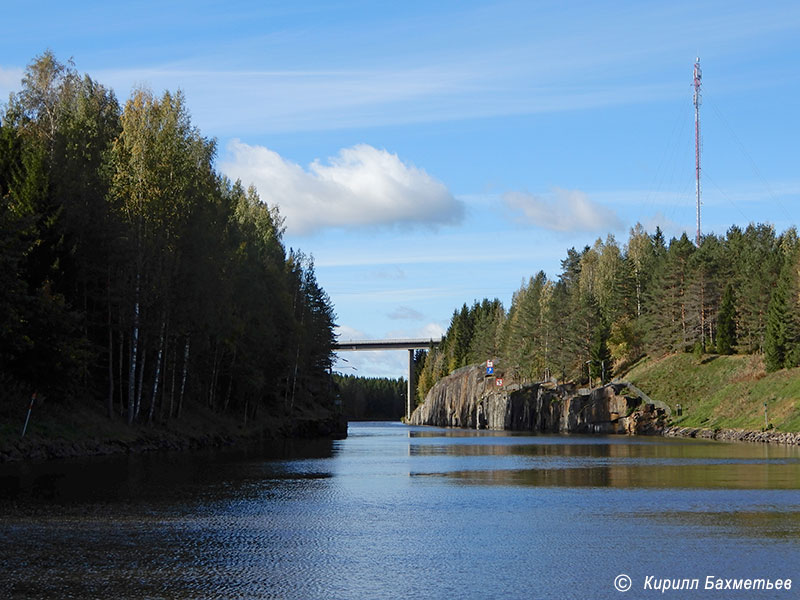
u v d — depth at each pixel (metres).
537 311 180.25
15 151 50.59
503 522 20.52
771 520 20.64
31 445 39.94
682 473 37.38
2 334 38.62
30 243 41.72
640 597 12.64
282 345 92.06
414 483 31.72
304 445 68.00
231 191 98.44
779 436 83.50
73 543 16.47
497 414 175.12
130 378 53.44
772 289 122.12
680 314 143.75
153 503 23.00
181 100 56.31
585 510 22.89
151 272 53.47
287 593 12.77
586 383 156.62
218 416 74.00
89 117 63.59
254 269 76.44
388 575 14.14
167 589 12.85
